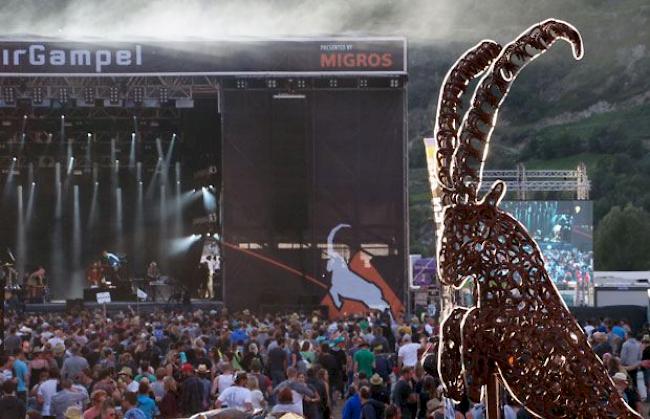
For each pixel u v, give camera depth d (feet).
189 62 158.71
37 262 189.98
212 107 173.47
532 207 165.07
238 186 161.38
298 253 161.48
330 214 161.48
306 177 161.48
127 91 161.38
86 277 188.75
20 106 160.97
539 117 495.82
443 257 28.68
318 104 161.27
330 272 161.48
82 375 75.36
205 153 180.65
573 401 27.25
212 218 181.06
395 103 161.17
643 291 162.40
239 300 161.68
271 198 161.48
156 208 188.24
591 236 164.04
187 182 186.60
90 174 186.50
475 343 27.81
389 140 161.27
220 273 177.37
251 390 62.44
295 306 158.20
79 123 178.50
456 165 28.89
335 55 159.22
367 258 161.68
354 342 97.81
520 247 28.17
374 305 161.07
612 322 112.16
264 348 96.48
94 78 160.15
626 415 27.09
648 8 516.32
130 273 183.52
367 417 66.74
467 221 28.48
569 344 27.27
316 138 161.48
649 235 340.59
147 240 189.57
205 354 86.28
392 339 118.11
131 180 187.01
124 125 179.11
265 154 161.38
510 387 27.81
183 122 175.01
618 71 506.07
